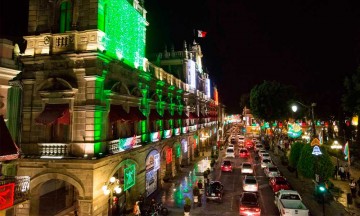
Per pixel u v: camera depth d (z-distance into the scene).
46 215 20.08
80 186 16.83
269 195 27.08
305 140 57.28
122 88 20.89
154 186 27.83
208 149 61.50
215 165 42.75
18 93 18.41
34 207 17.58
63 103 18.06
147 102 27.02
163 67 48.62
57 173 17.25
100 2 18.23
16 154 11.98
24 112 18.52
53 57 18.00
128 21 22.64
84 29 18.05
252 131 113.81
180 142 39.03
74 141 17.56
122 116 19.75
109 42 19.31
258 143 62.69
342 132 52.41
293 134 43.34
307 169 25.23
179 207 23.55
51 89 18.05
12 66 12.16
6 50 12.02
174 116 35.41
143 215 21.09
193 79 49.66
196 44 56.00
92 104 17.50
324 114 54.97
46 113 17.36
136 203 21.06
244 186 27.20
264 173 37.19
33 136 18.30
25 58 18.47
